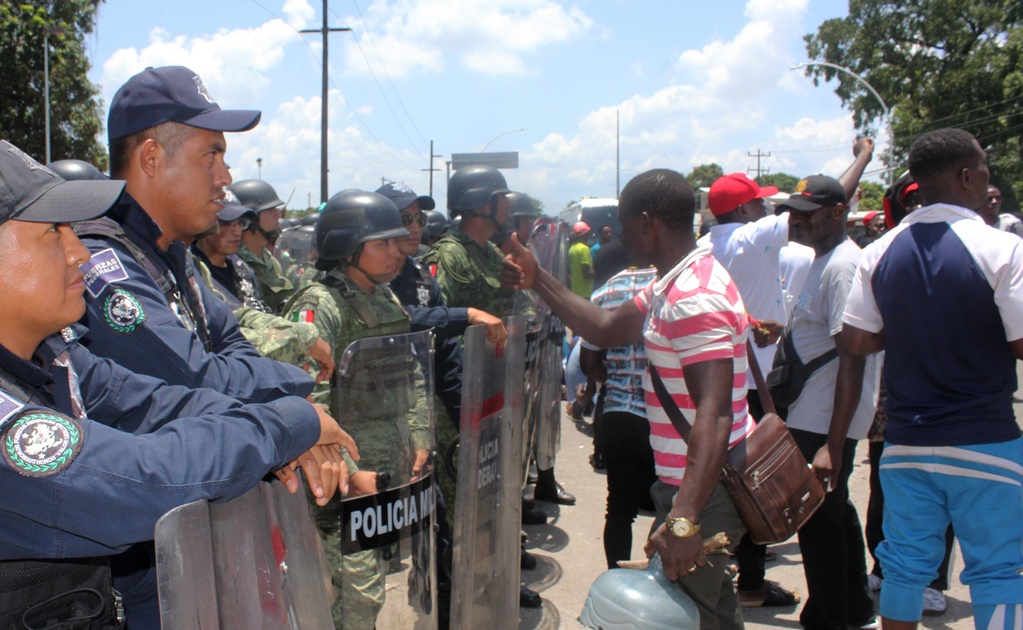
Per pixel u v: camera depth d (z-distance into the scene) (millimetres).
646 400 2418
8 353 1279
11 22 17625
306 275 4453
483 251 4773
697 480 2051
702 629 2291
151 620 1838
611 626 2066
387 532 2596
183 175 1918
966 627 3605
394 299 3229
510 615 3223
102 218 1800
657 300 2250
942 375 2568
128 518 1269
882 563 2795
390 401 2623
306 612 1869
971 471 2539
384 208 3057
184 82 1938
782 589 3922
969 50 31188
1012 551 2531
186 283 2062
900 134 32156
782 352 3463
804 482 2326
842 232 3512
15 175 1272
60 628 1379
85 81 19250
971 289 2488
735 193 3760
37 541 1264
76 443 1238
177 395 1639
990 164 31078
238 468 1397
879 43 32094
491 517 3102
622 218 2457
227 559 1537
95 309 1670
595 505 5520
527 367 3896
